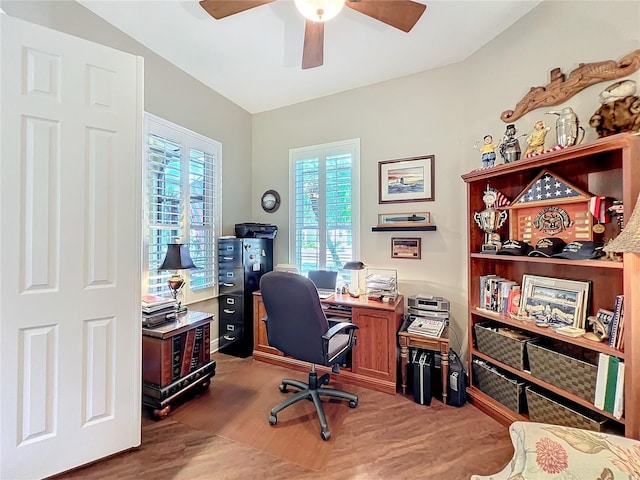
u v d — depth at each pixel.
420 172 2.83
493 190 2.19
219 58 2.65
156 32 2.30
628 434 1.34
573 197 1.72
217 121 3.27
